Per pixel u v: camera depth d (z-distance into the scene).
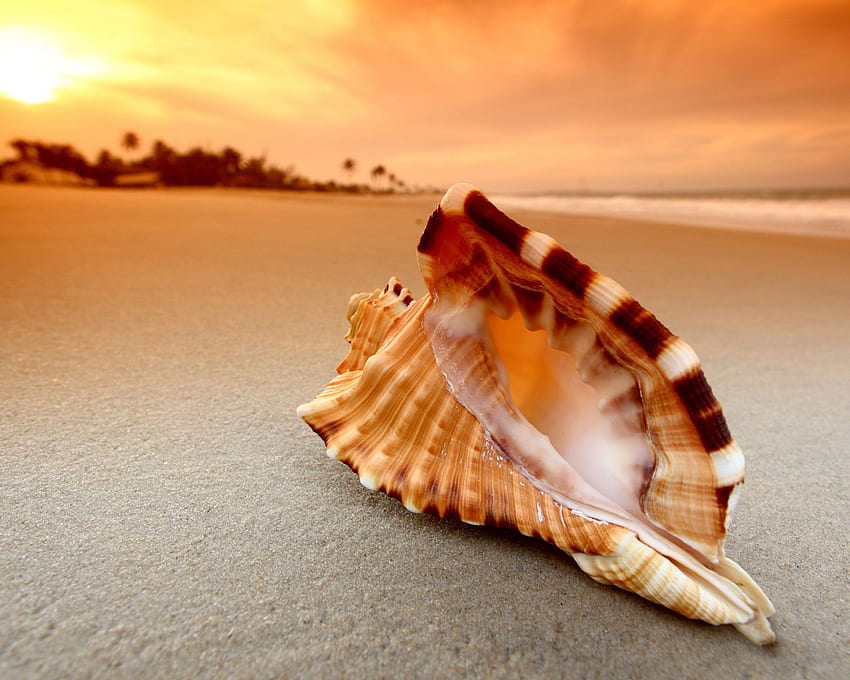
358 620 0.10
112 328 0.27
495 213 0.11
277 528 0.12
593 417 0.12
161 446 0.16
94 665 0.08
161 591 0.10
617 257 0.61
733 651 0.10
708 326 0.33
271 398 0.19
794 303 0.40
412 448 0.13
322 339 0.26
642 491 0.11
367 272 0.45
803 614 0.11
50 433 0.16
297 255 0.53
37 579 0.10
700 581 0.10
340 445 0.13
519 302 0.12
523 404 0.13
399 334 0.14
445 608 0.10
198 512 0.13
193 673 0.08
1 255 0.46
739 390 0.23
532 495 0.12
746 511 0.14
